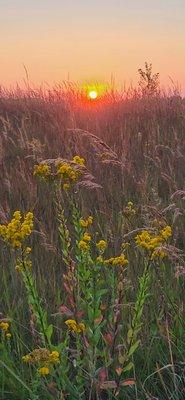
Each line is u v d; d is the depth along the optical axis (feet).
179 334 11.03
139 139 23.98
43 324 8.64
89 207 17.93
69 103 33.17
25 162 22.61
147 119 29.12
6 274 13.66
